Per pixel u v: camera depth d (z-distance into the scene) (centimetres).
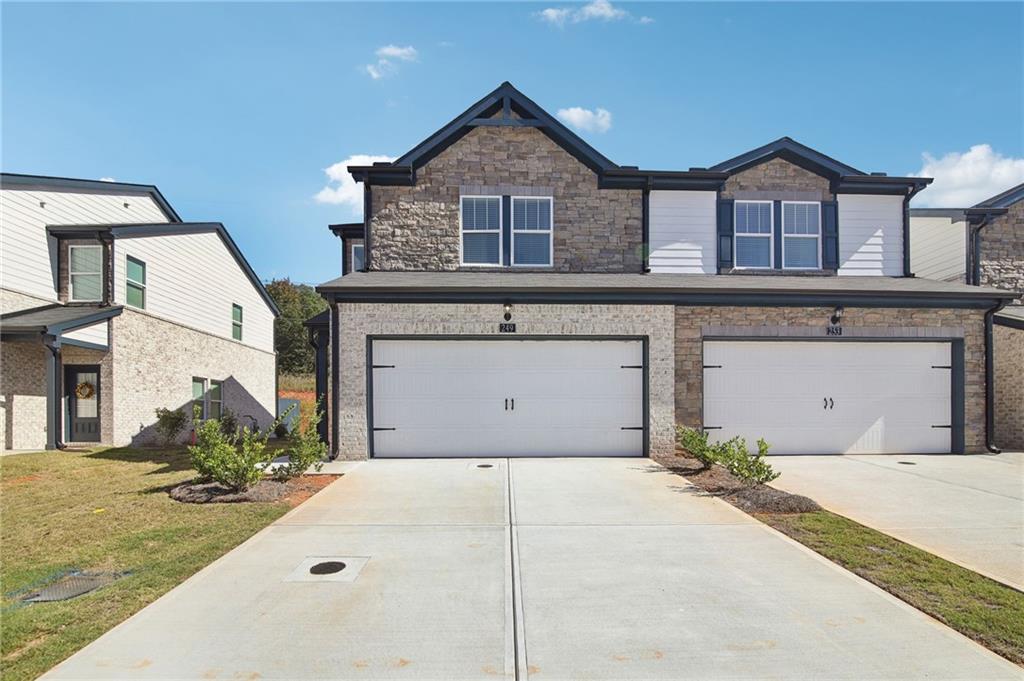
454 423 1156
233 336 2284
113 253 1595
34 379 1506
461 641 399
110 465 1210
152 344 1728
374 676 357
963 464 1089
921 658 378
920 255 1789
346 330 1138
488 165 1373
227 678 354
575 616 436
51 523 710
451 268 1352
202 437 890
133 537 641
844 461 1124
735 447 1070
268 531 648
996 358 1338
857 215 1441
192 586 492
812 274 1412
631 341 1177
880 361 1223
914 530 660
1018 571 532
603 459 1125
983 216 1588
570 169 1383
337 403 1131
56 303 1603
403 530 652
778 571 527
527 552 579
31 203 1545
